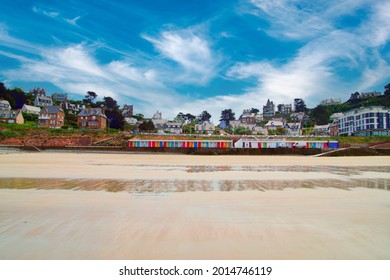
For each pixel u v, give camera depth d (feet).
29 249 14.42
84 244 15.01
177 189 33.45
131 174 50.08
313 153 161.89
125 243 15.19
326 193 31.12
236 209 23.13
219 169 63.36
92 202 25.45
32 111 368.89
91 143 212.43
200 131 403.13
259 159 117.29
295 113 563.89
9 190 31.65
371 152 159.53
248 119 501.56
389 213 21.99
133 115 503.20
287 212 22.18
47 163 75.25
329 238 16.26
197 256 13.67
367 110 297.94
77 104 469.16
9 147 175.01
